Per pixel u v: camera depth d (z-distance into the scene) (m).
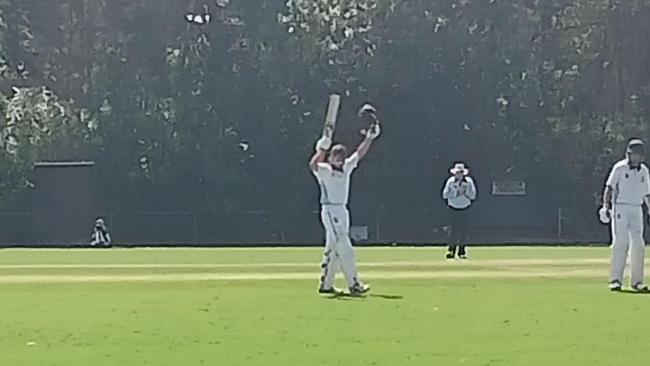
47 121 57.59
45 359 10.23
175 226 56.34
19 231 54.53
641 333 11.98
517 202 57.81
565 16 58.53
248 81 58.56
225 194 57.84
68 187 55.19
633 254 18.12
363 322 13.06
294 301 15.90
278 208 57.78
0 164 54.78
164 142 57.88
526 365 9.79
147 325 12.84
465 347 10.90
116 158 57.50
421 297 16.50
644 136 57.72
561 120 58.41
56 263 29.73
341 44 58.66
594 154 57.91
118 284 19.91
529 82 58.56
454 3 58.53
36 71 59.28
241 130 58.34
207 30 59.00
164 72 58.81
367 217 56.06
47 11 59.84
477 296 16.67
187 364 9.88
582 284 19.45
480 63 58.47
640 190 18.09
